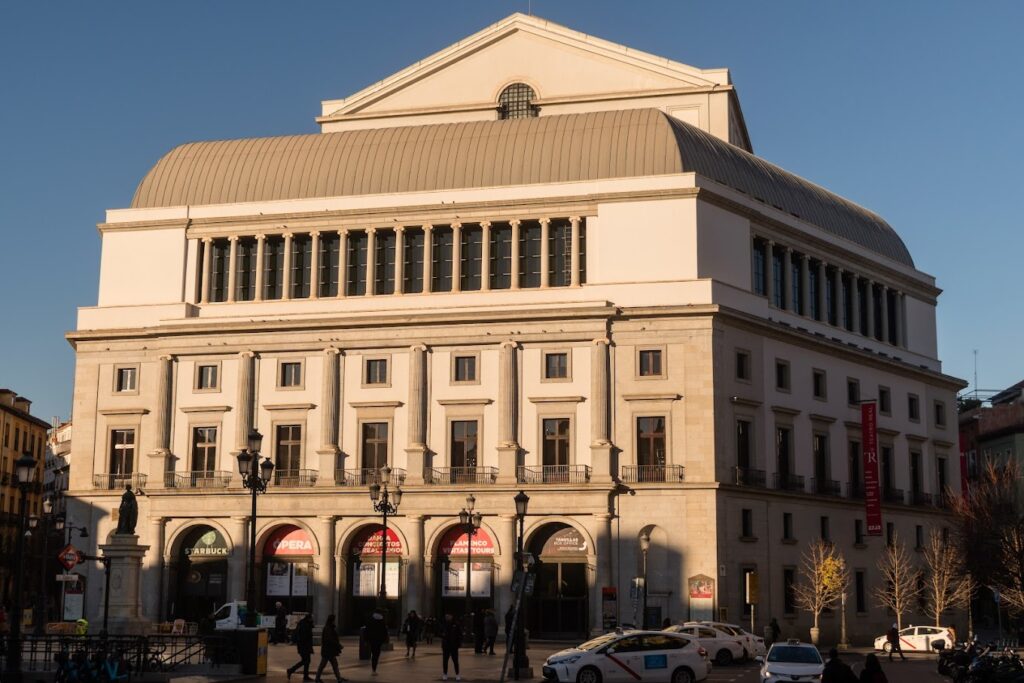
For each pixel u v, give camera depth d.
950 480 97.94
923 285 100.06
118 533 54.06
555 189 78.81
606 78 93.56
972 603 110.56
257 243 83.31
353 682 44.75
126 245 85.00
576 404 75.50
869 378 89.31
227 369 81.00
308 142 86.75
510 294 78.50
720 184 79.00
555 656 46.06
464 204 79.88
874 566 86.12
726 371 75.50
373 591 77.44
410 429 77.44
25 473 42.41
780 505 78.12
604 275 77.44
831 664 27.72
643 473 73.94
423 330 78.25
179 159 87.81
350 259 82.12
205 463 80.75
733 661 60.66
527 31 94.81
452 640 45.94
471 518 69.00
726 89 91.56
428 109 94.88
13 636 40.91
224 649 45.84
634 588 65.56
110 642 44.22
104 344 83.50
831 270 90.00
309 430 79.19
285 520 77.94
